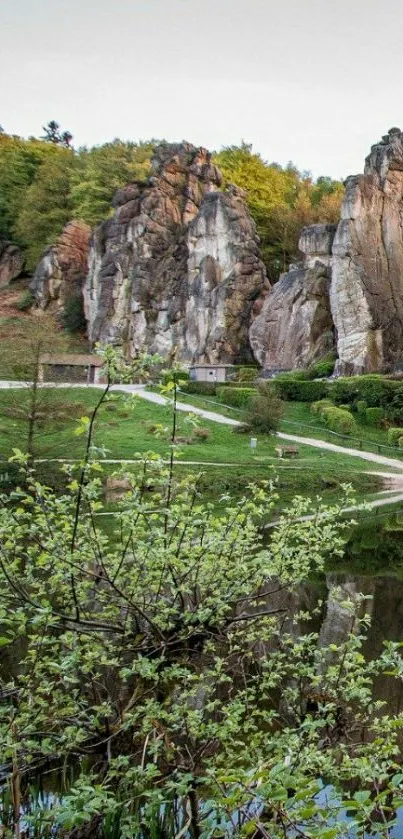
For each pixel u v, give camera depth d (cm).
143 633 659
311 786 474
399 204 6569
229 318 7119
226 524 683
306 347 6569
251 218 7838
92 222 9219
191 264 7512
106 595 644
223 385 6078
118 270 7838
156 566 655
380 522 2570
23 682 701
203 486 3209
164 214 7888
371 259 6350
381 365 6150
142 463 663
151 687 654
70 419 3033
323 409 5291
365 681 672
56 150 11194
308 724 579
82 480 625
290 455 4156
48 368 3459
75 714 636
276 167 11206
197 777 557
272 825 477
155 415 4847
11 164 10562
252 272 7300
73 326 8406
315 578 1598
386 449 4594
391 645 610
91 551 657
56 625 618
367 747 588
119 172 9444
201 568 667
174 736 667
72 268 8781
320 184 10412
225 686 809
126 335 7700
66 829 550
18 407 2947
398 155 6606
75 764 647
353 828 555
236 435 4631
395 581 1573
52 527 652
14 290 9500
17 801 496
